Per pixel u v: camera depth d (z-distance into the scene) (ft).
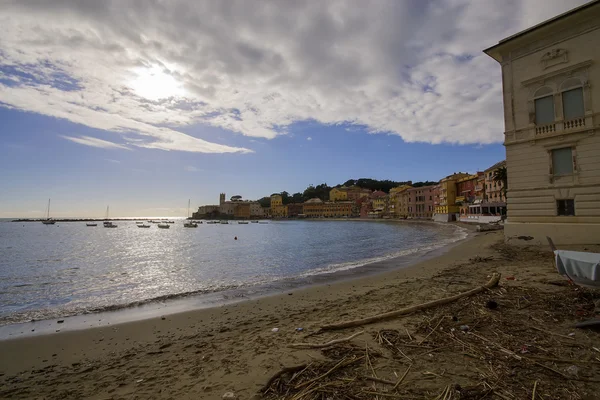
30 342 23.77
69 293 43.09
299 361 16.55
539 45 62.49
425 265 56.08
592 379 13.20
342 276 50.19
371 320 22.44
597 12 55.26
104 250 109.50
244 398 13.32
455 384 13.24
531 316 21.24
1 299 39.63
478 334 18.65
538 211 61.77
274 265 67.87
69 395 15.26
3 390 16.08
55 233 244.01
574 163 57.57
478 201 231.50
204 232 251.60
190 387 14.96
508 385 13.08
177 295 40.06
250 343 20.40
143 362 19.04
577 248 54.29
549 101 61.11
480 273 41.27
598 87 55.31
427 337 18.62
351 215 536.42
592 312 20.76
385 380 13.76
